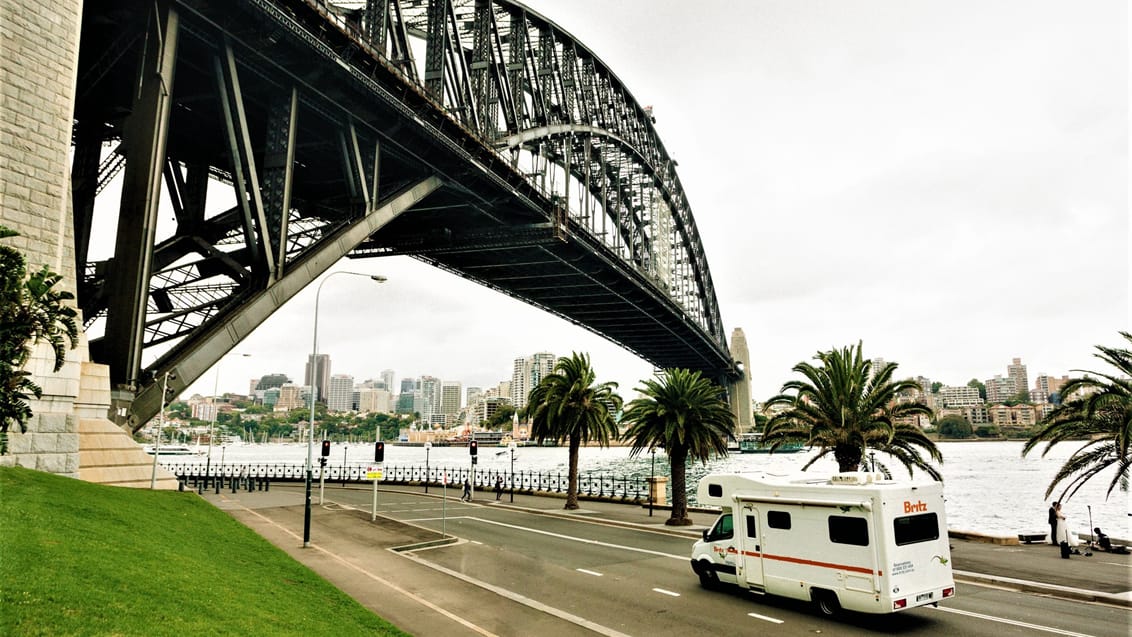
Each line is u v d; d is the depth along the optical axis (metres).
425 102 34.69
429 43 40.41
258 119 36.31
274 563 18.11
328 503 39.53
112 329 22.45
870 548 14.36
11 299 14.85
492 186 45.41
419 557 22.61
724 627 14.59
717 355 133.38
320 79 29.62
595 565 21.77
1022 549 24.02
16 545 11.26
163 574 12.23
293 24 25.95
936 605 15.98
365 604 15.88
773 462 158.75
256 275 27.25
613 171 92.88
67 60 23.03
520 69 55.38
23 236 21.31
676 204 111.56
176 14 24.45
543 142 58.34
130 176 23.05
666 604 16.64
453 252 57.19
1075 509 68.12
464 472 92.56
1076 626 14.27
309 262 28.97
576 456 41.38
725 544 17.89
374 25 33.47
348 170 33.03
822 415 27.94
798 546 15.89
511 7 56.22
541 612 15.62
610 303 83.25
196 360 24.23
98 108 30.73
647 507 40.59
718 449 33.81
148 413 22.83
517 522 33.50
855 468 27.58
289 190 28.94
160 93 23.45
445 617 14.92
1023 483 101.00
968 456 197.62
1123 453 21.23
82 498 18.28
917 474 110.06
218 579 13.49
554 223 53.78
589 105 75.81
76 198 30.06
